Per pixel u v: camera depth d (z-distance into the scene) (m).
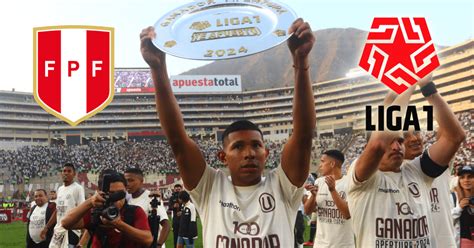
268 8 2.63
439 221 4.78
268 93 104.25
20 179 66.88
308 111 2.72
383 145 3.99
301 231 10.72
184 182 3.05
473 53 82.81
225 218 2.87
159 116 2.88
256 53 2.37
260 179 2.99
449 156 4.18
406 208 4.14
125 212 4.46
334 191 6.76
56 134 96.44
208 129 103.31
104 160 74.00
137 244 4.37
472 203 5.98
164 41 2.60
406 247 4.09
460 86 84.06
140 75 98.00
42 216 9.56
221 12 2.67
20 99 95.06
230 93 103.56
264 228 2.80
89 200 4.24
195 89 101.38
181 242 12.84
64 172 9.05
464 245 6.00
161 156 74.94
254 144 2.89
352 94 100.00
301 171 2.86
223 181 3.02
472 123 71.56
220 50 2.43
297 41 2.58
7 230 28.86
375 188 4.21
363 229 4.25
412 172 4.32
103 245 4.32
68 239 8.57
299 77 2.68
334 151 7.65
